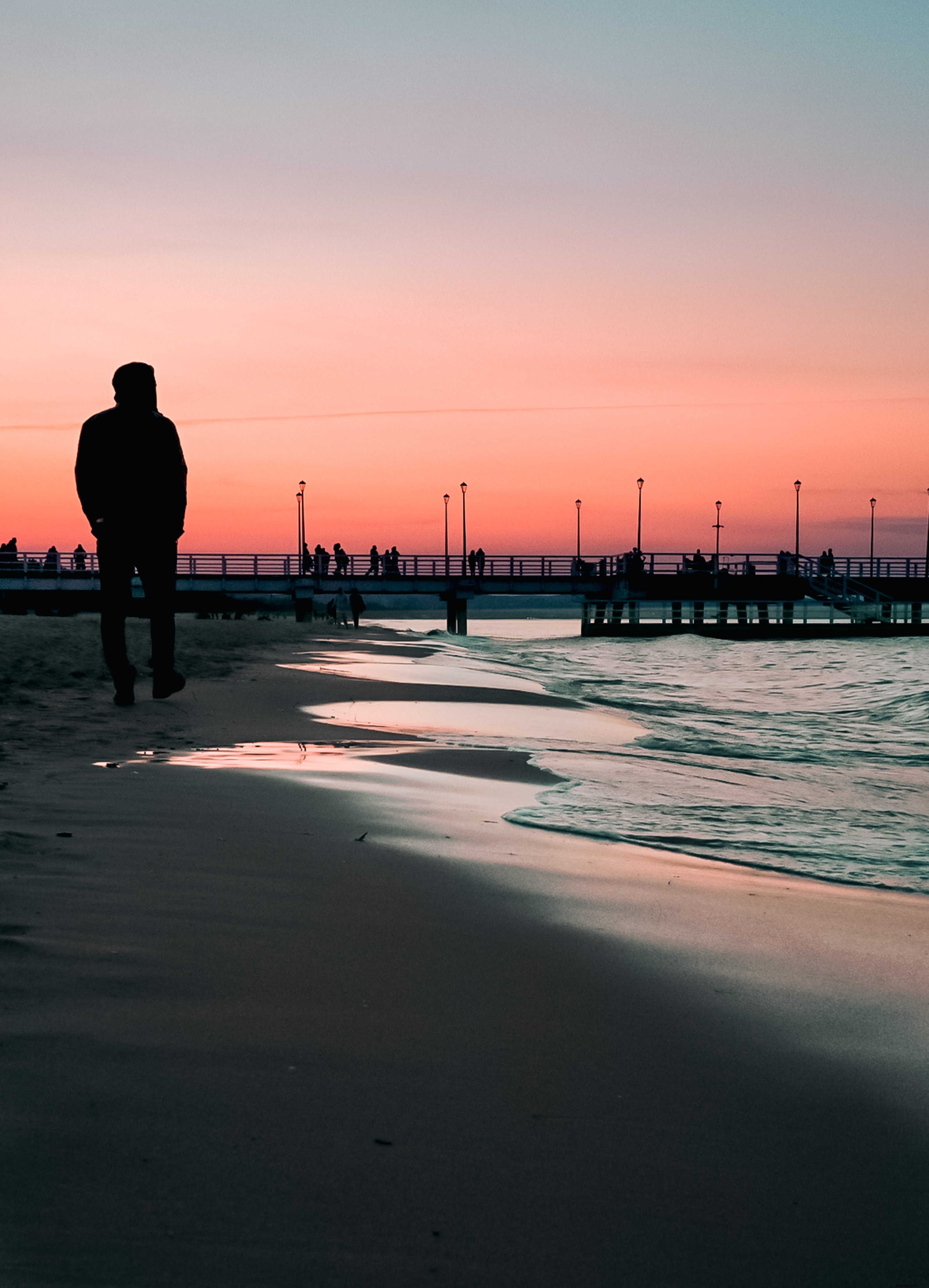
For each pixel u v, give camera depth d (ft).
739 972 12.37
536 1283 6.15
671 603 193.77
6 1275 5.64
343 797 22.34
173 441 37.91
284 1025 9.41
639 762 33.14
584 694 64.54
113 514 37.04
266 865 15.60
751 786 30.30
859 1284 6.36
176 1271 5.86
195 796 20.95
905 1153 8.03
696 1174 7.52
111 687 43.16
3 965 9.96
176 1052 8.55
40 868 14.03
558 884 16.15
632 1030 10.18
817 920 15.29
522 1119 8.10
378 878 15.44
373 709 43.50
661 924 14.30
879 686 84.48
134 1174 6.74
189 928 11.96
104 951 10.76
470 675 70.85
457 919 13.60
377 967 11.34
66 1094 7.64
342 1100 8.07
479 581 200.34
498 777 27.71
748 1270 6.44
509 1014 10.31
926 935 14.85
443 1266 6.21
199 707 39.01
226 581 192.65
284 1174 6.95
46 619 109.19
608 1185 7.28
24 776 22.02
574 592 201.87
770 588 192.95
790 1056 9.82
